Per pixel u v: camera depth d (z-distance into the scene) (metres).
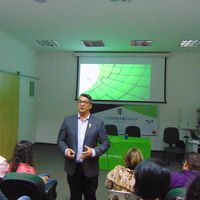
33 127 7.60
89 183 2.72
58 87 7.72
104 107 7.45
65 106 7.70
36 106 7.80
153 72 7.29
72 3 3.77
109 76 7.45
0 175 2.22
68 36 5.73
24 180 2.05
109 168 5.33
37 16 4.41
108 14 4.20
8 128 5.80
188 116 7.17
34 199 2.14
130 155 2.28
